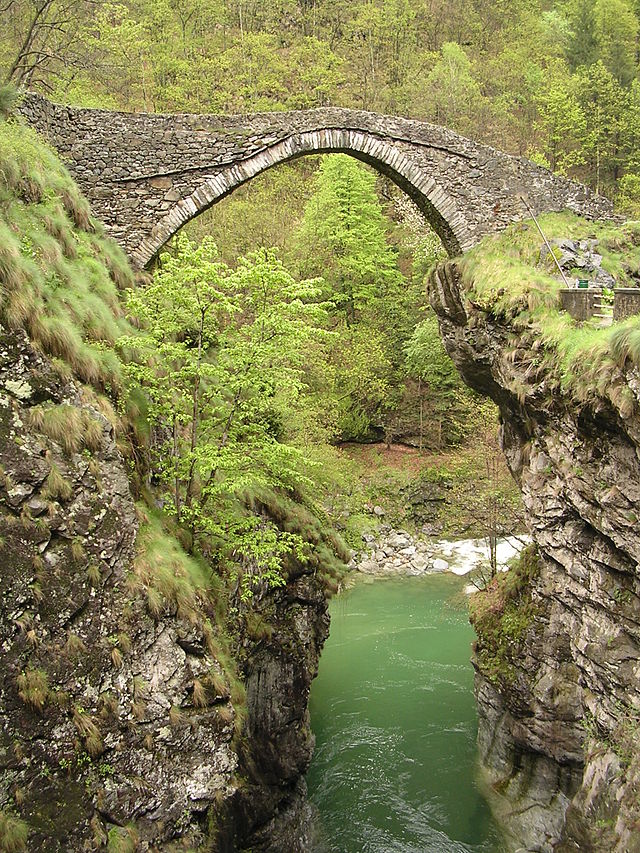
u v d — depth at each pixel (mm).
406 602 24453
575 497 12547
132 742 8820
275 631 14078
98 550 9078
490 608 17031
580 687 13312
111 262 15422
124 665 8953
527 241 18484
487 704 16141
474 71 43656
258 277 11836
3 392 8805
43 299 10281
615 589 11789
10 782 7801
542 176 19562
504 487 23281
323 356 30609
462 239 19375
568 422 12867
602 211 19922
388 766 15508
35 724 8109
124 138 17062
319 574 16141
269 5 48281
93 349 11031
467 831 13523
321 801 14398
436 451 33938
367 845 13141
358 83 44875
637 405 10203
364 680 19031
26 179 13180
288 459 13609
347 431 34406
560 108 36375
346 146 18438
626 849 9945
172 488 12609
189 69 39062
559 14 50000
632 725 10969
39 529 8602
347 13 49344
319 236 35125
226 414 12680
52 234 12977
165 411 11820
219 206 33531
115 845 8297
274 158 18031
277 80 43031
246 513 13648
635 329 10555
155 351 12594
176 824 9023
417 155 18969
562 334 13625
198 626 9875
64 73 27203
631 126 36969
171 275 11992
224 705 9867
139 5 39250
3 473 8484
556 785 13781
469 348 17375
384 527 29594
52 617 8500
